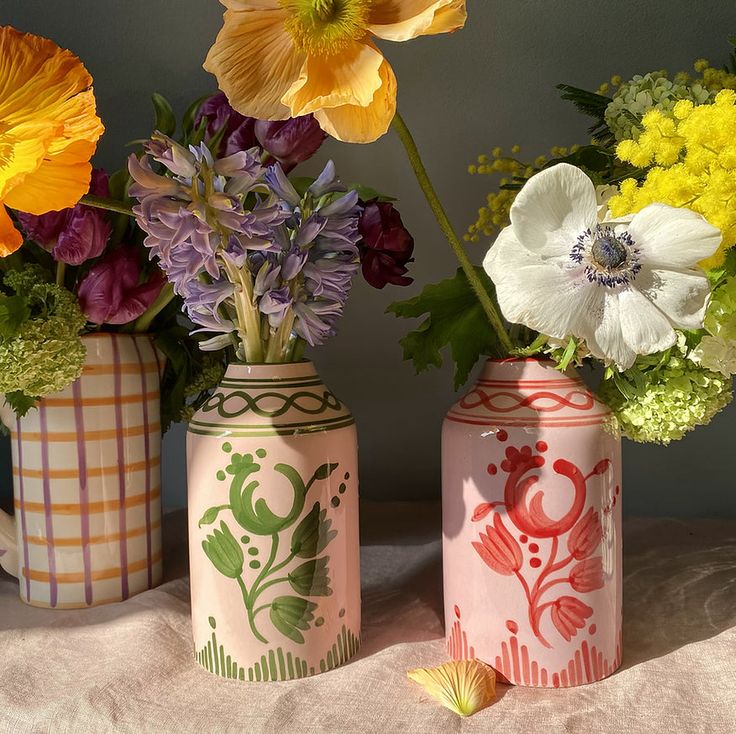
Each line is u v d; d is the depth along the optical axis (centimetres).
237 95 50
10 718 51
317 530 55
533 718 49
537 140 83
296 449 54
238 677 55
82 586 67
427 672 53
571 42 81
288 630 54
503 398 55
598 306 46
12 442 68
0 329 58
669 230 45
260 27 49
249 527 54
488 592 54
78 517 66
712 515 85
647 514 86
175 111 86
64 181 47
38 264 66
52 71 50
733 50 79
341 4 46
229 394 56
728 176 45
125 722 50
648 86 60
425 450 88
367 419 88
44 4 86
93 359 66
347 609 57
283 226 54
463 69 83
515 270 46
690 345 52
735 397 82
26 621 64
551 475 52
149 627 61
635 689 52
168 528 85
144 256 69
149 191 49
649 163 51
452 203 84
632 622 63
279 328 56
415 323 86
